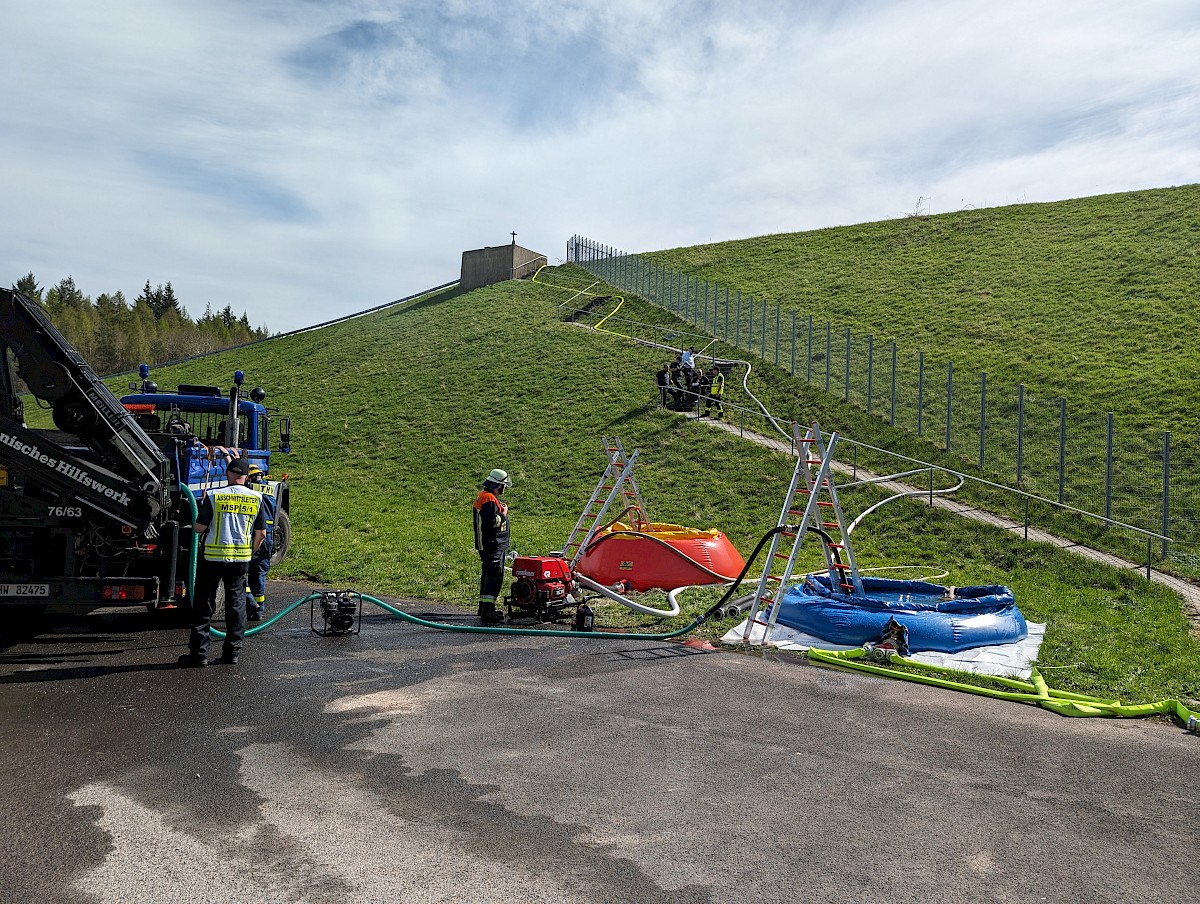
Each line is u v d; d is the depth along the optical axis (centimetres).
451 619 1124
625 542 1311
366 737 632
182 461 991
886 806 513
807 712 711
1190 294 3381
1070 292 3744
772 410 2966
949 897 405
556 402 3388
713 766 577
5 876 411
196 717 677
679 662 885
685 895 402
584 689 774
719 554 1326
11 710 690
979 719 700
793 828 479
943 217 5738
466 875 418
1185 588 1409
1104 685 813
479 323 4847
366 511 2361
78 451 965
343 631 1015
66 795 514
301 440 3459
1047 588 1391
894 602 1088
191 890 400
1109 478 1786
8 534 880
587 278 5631
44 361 895
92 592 873
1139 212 4788
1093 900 405
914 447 2397
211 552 853
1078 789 545
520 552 1736
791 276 5006
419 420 3478
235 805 502
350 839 457
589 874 421
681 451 2655
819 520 1100
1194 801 529
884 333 3647
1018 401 2314
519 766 573
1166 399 2423
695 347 3828
